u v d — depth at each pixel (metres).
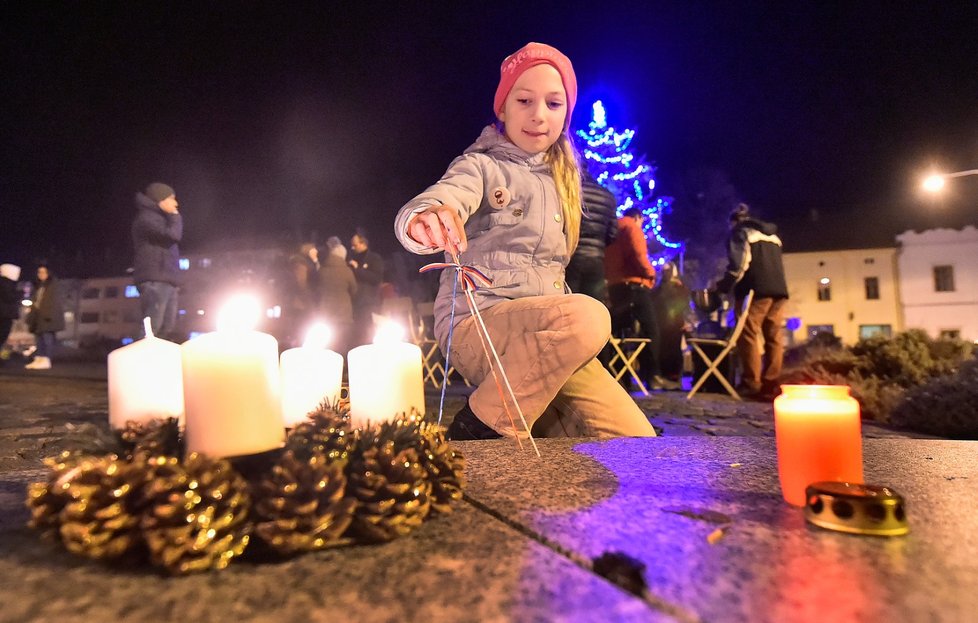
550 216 2.71
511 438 2.43
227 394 1.14
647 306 7.44
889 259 34.12
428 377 9.28
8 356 16.97
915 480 1.70
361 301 9.07
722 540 1.15
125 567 1.02
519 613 0.86
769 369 7.05
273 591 0.93
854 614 0.84
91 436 1.24
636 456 2.04
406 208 2.05
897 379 5.80
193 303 42.47
